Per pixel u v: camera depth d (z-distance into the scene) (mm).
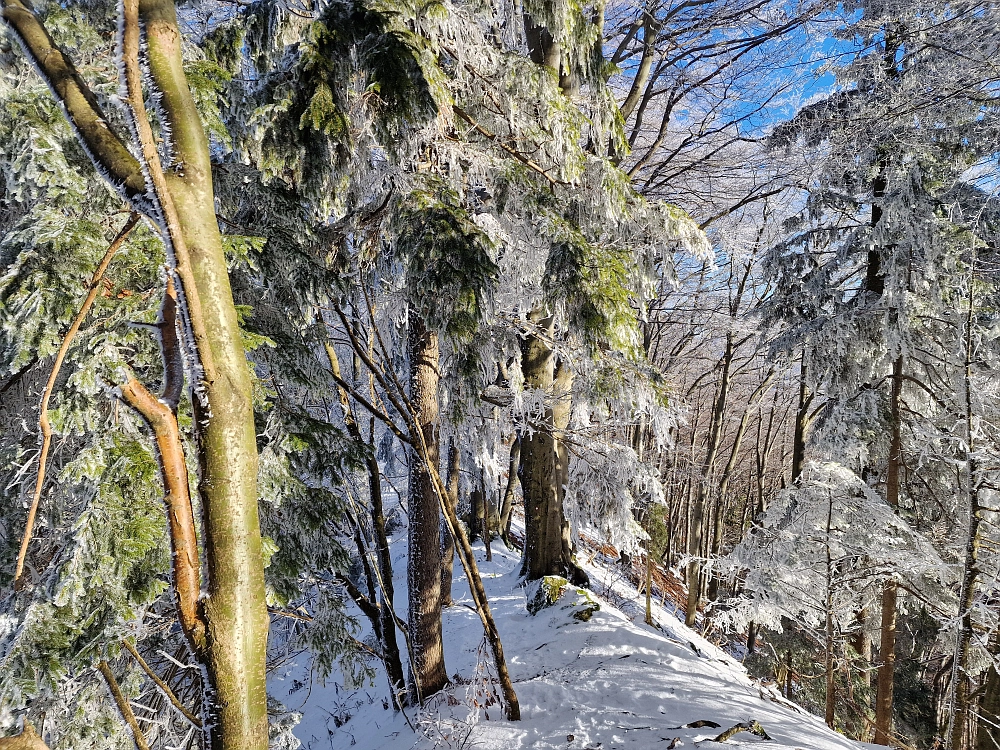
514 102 5203
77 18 3641
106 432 3445
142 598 3348
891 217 8633
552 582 8836
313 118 3975
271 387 4844
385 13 4266
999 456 6574
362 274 5328
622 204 5891
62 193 3439
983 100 7582
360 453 5020
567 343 6746
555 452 9641
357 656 5504
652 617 9844
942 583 8023
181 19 4832
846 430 9109
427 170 5023
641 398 6336
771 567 7883
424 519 6051
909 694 10523
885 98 8750
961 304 8453
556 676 6332
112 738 3406
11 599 3336
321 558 4977
